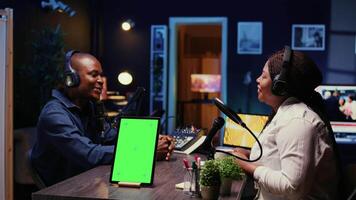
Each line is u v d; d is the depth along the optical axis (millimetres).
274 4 6004
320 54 5953
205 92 6957
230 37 6098
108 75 6332
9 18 3326
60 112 2070
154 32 6207
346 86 4145
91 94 2172
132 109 2477
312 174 1423
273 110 1707
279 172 1449
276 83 1550
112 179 1586
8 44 3324
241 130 2639
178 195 1449
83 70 2141
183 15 6180
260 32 6031
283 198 1507
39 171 2133
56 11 5121
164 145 2004
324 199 1526
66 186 1534
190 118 7023
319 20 5938
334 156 1528
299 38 5973
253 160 1578
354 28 5871
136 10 6258
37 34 4668
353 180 1562
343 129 4137
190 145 2240
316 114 1514
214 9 6109
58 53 4500
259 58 6051
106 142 2322
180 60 6902
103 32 6324
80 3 5801
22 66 4363
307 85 1566
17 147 4008
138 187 1536
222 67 6125
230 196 1476
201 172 1438
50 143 2045
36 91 4383
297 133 1427
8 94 3342
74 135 1983
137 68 6281
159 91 6199
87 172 1766
